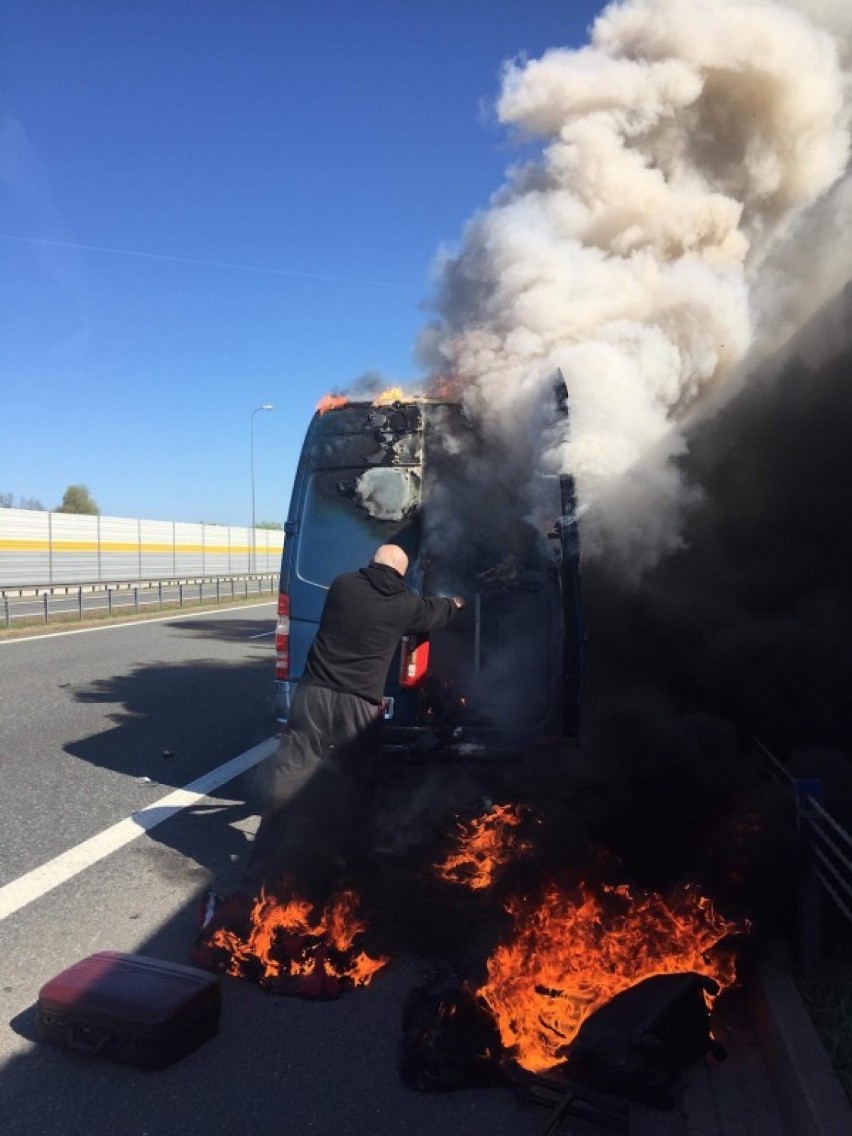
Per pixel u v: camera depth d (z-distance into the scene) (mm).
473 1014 3211
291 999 3510
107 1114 2775
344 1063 3076
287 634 5188
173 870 4840
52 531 34781
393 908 4129
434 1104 2848
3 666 13047
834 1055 2855
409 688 4863
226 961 3703
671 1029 2959
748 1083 2988
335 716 4191
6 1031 3232
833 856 3561
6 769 7035
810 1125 2580
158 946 3916
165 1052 3008
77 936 4008
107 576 38094
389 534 5129
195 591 33875
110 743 7980
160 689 11039
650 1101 2840
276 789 4266
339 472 5223
